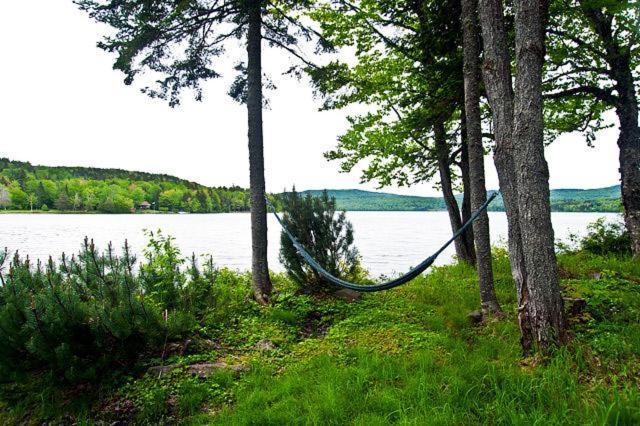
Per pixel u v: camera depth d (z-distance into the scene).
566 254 11.95
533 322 4.89
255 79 9.13
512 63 9.83
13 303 4.90
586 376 4.20
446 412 3.80
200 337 6.39
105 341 5.09
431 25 9.03
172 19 8.18
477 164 7.00
